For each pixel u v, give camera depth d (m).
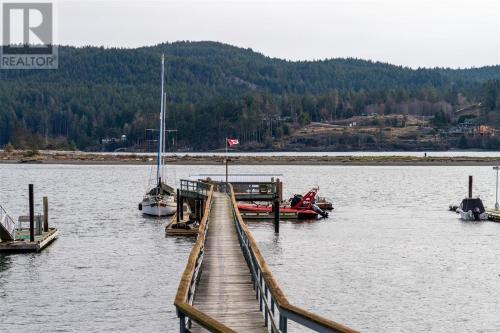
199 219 58.47
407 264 42.56
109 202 83.69
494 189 105.50
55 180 127.12
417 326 29.47
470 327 29.42
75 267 41.03
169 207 67.75
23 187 108.94
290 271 39.88
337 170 157.88
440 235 55.12
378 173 147.38
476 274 39.72
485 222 63.75
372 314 31.09
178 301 15.17
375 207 78.00
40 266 41.28
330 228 58.69
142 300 33.34
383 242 51.19
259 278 22.47
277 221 55.53
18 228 51.38
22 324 29.64
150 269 40.47
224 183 64.75
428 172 152.00
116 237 53.03
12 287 36.00
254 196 58.22
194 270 21.41
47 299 33.59
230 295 22.92
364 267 41.38
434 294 34.84
